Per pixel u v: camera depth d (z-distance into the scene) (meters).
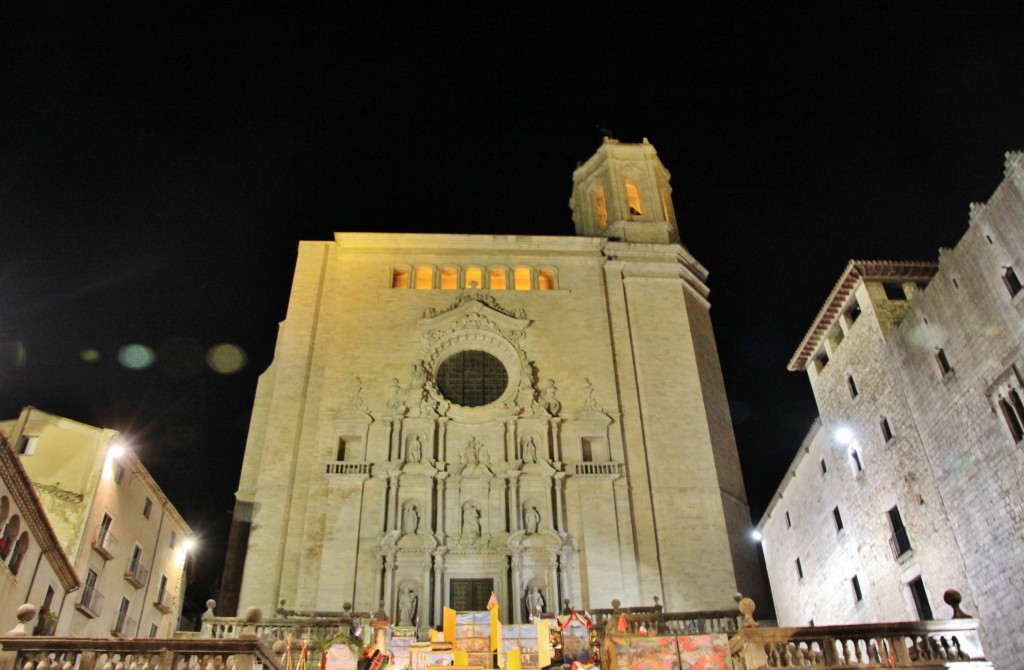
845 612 37.78
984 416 28.39
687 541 42.59
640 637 20.08
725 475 45.84
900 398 33.31
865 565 35.91
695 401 47.22
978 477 28.69
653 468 44.66
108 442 33.69
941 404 30.66
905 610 32.78
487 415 44.75
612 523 42.22
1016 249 26.83
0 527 24.30
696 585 41.38
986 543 28.27
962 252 29.44
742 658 19.83
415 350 47.34
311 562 40.53
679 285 51.69
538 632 23.61
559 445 44.56
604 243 52.25
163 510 40.25
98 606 32.78
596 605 39.88
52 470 32.88
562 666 22.30
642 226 54.66
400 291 49.69
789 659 19.61
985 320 28.34
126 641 18.05
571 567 40.69
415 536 40.94
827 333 39.47
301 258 51.06
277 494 42.72
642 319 50.00
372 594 39.50
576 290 50.62
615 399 46.53
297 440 44.53
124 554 35.53
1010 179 26.89
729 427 48.75
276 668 19.97
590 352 48.06
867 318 35.62
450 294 49.88
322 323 48.69
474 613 25.62
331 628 32.94
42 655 17.77
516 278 51.53
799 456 42.22
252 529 41.69
